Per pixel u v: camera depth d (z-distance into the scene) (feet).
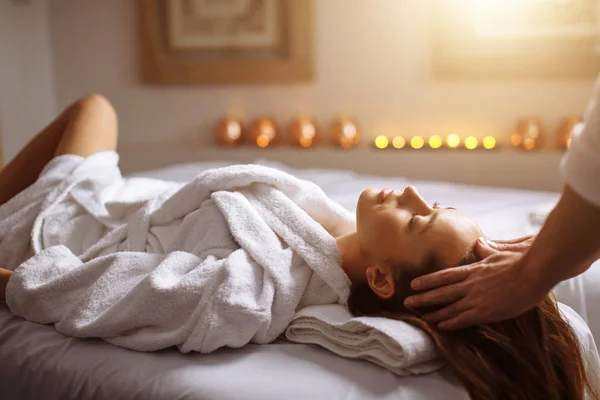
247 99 10.44
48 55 10.92
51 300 3.86
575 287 4.53
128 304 3.56
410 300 3.39
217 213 4.00
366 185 7.25
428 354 3.24
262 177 4.15
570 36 9.18
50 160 5.47
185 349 3.44
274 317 3.63
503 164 9.35
